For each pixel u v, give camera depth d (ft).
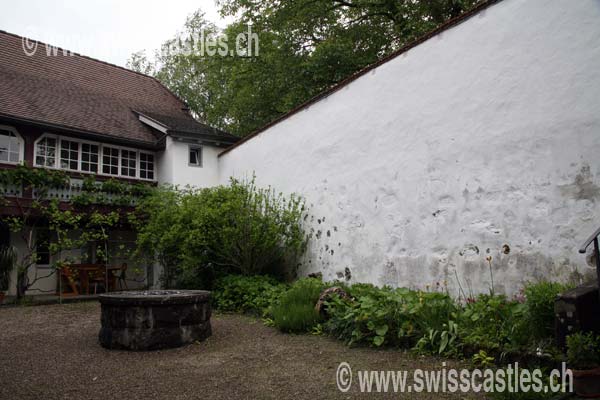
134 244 48.67
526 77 20.16
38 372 16.22
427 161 24.72
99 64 58.65
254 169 41.19
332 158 31.94
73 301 38.11
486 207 21.44
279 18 56.65
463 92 22.99
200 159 47.47
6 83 43.65
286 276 34.88
